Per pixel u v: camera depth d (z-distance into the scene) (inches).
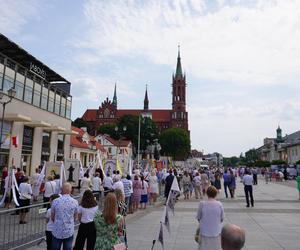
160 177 1048.8
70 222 262.8
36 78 1353.3
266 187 1413.6
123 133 4104.3
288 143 4111.7
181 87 6053.2
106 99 5679.1
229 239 118.6
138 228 473.1
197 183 935.7
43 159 1400.1
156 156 2508.6
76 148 2145.7
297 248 358.0
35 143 1327.5
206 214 259.3
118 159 951.6
